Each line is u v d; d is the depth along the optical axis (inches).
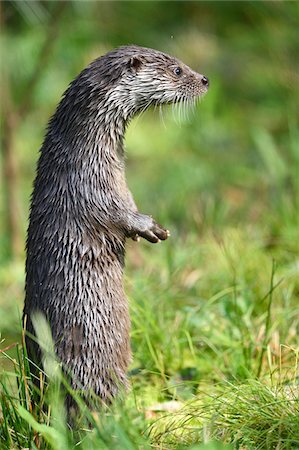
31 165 755.4
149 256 515.8
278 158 615.2
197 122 792.3
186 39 914.7
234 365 370.6
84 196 330.0
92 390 320.8
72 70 722.8
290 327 403.5
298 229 515.2
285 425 301.4
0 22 627.2
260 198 631.2
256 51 890.1
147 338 383.2
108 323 329.1
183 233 576.4
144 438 304.0
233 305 412.5
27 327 335.0
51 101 729.0
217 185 677.3
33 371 331.3
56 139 337.1
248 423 307.6
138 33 900.0
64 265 326.6
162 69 358.3
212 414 321.4
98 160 334.3
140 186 691.4
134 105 353.1
